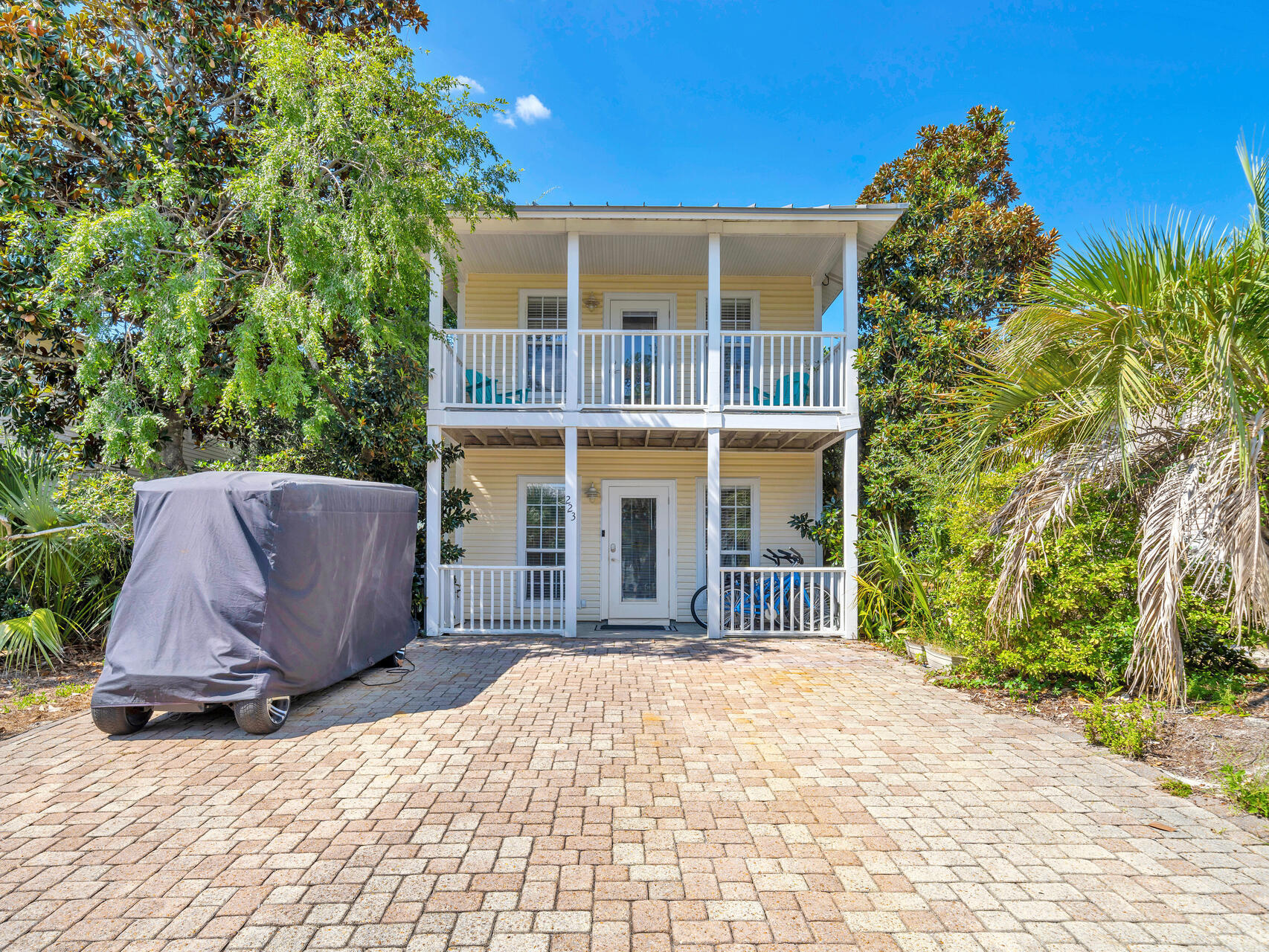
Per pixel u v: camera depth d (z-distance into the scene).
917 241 10.59
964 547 6.45
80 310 6.46
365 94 6.63
